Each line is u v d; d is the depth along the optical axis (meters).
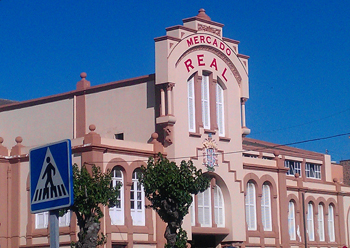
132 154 33.50
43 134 40.94
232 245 37.88
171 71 35.38
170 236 28.72
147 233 33.56
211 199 37.50
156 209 29.05
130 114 37.22
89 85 39.91
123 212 32.72
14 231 34.50
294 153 55.97
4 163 35.19
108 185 26.95
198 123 36.78
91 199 25.48
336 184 51.69
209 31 38.09
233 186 38.56
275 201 42.53
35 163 11.80
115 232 31.86
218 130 38.09
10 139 42.41
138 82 37.22
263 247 40.69
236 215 38.41
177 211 28.66
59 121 40.38
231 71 39.47
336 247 50.22
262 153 51.44
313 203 48.50
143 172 29.64
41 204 11.55
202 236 39.16
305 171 57.38
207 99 37.88
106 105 38.34
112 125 37.84
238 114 39.62
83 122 39.03
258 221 40.81
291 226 45.75
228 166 38.38
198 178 29.09
